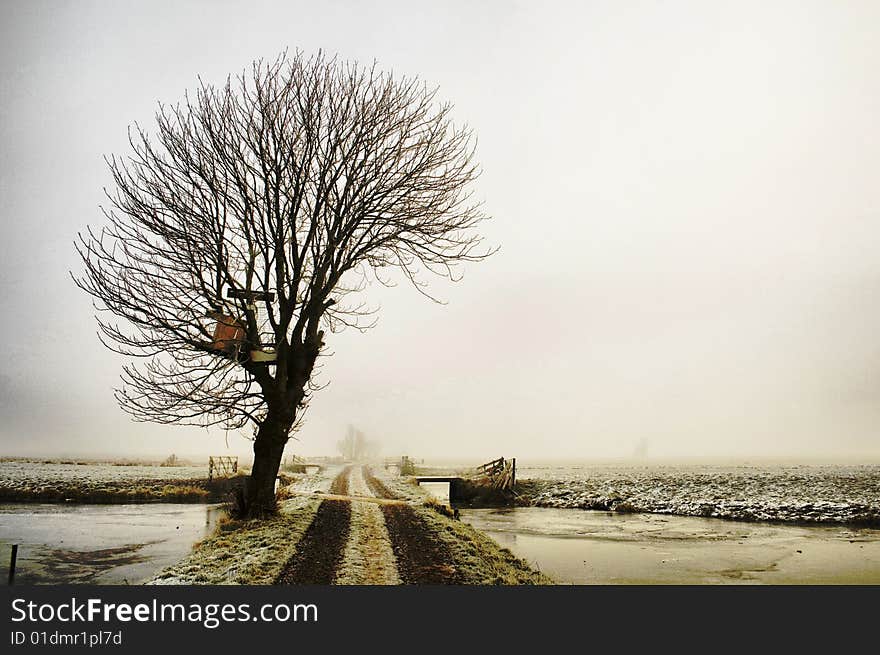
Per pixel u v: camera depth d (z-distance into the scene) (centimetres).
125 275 1962
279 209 2167
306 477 5350
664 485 4953
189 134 2169
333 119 2225
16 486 3781
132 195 2058
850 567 1764
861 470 8562
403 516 2295
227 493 3534
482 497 4188
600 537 2364
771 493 4028
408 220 2325
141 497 3388
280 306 2172
